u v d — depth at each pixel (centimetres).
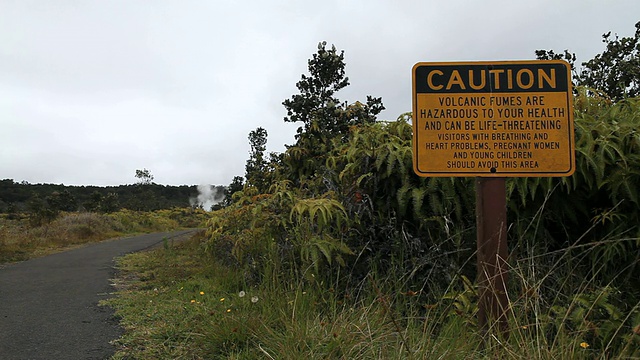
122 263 880
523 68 282
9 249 1060
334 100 875
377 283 351
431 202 374
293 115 879
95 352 342
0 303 513
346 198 427
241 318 342
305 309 346
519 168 279
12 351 346
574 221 351
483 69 284
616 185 320
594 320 274
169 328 386
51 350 348
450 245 370
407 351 248
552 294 315
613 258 327
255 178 815
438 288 350
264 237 514
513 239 365
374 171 423
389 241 395
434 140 285
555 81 280
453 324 287
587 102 404
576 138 348
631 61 750
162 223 2739
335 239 408
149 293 550
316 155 688
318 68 901
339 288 397
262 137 1762
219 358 310
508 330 260
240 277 532
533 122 279
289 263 421
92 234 1698
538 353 230
